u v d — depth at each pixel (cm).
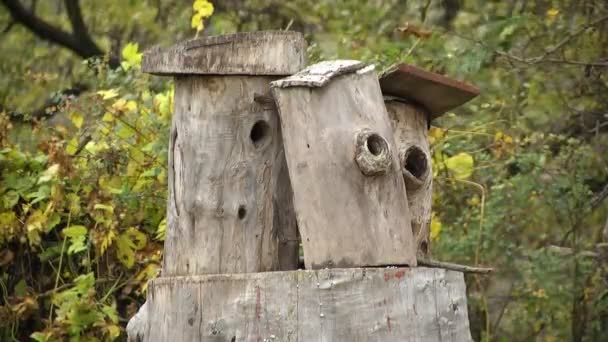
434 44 1399
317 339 774
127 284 1192
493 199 1381
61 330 1156
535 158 1385
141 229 1195
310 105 803
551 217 1429
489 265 1409
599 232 1527
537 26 1477
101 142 1202
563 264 1407
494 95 1455
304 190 805
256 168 842
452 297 822
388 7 1636
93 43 2102
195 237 844
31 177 1195
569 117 1521
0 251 1202
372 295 783
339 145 800
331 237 798
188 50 844
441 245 1375
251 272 830
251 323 790
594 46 1483
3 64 2078
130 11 2066
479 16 1537
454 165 1251
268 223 844
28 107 1981
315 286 779
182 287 820
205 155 843
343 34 1561
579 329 1447
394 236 807
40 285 1213
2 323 1198
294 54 841
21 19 2098
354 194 798
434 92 876
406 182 867
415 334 793
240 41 839
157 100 1209
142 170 1190
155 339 839
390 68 848
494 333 1422
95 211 1169
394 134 869
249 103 842
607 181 1548
